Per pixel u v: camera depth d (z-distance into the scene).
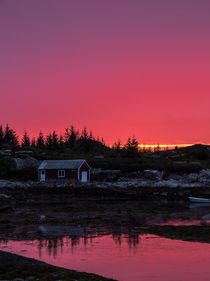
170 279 18.61
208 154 149.62
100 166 96.62
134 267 20.89
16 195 67.62
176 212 47.12
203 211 48.38
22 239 29.00
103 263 21.72
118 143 146.00
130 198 67.69
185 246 26.33
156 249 25.42
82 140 158.00
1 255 20.36
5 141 164.50
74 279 16.20
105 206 53.75
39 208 50.88
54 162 86.00
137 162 104.56
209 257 23.22
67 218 40.81
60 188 74.12
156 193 70.25
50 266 18.34
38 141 163.12
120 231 32.56
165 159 124.00
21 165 92.62
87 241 28.22
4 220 38.66
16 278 16.06
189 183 80.62
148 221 38.72
